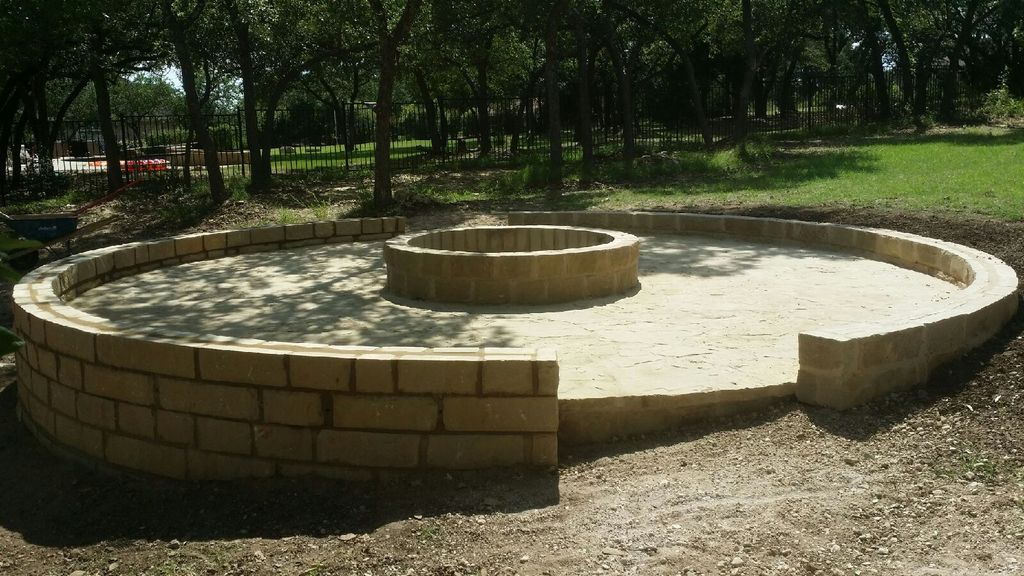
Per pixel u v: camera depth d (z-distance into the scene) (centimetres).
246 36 2036
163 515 480
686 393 519
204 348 498
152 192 2083
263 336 724
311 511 455
